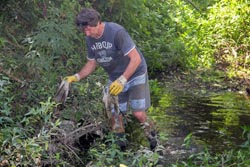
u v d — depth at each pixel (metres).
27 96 6.55
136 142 6.49
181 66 9.63
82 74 6.11
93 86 6.82
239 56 10.16
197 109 7.63
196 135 6.70
